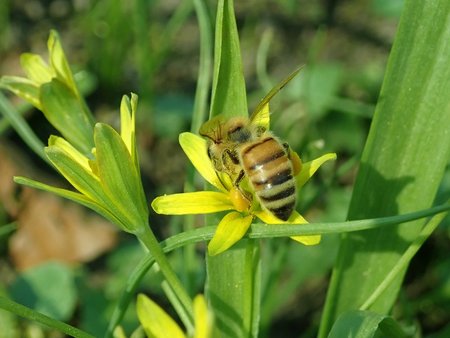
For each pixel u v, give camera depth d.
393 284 0.16
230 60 0.15
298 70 0.14
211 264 0.15
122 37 0.27
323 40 0.30
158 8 0.31
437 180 0.16
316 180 0.24
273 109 0.15
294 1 0.30
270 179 0.14
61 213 0.24
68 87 0.16
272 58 0.29
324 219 0.23
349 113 0.25
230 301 0.15
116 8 0.26
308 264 0.22
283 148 0.14
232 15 0.14
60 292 0.21
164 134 0.26
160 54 0.27
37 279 0.21
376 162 0.16
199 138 0.15
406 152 0.16
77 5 0.31
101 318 0.21
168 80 0.29
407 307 0.18
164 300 0.22
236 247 0.15
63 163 0.13
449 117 0.15
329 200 0.23
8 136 0.26
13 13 0.30
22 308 0.13
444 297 0.21
